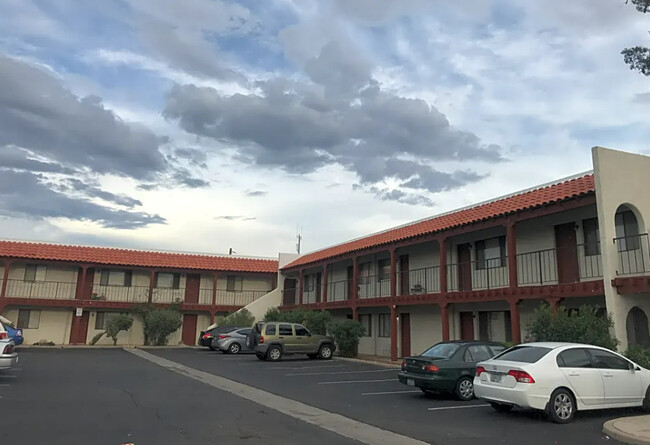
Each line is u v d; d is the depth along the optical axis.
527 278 18.86
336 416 10.11
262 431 8.59
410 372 12.77
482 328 21.02
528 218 16.70
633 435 7.88
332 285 32.81
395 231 26.62
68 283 35.34
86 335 35.66
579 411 10.51
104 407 10.63
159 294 38.09
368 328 28.94
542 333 13.76
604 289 13.79
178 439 7.88
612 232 13.84
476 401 12.10
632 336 14.30
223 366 20.92
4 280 32.47
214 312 38.47
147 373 17.75
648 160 14.95
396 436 8.37
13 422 8.92
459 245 22.47
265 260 42.22
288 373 18.38
